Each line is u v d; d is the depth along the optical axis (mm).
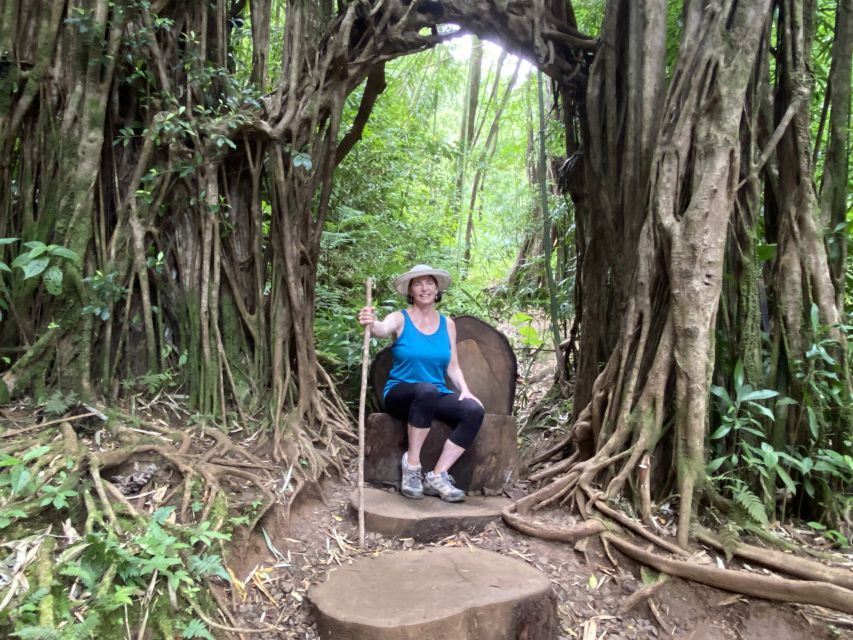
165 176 3730
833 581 2658
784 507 3336
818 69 4281
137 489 2801
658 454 3395
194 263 3848
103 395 3418
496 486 3707
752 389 3439
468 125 10602
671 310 3361
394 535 3135
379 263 6664
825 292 3555
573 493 3375
